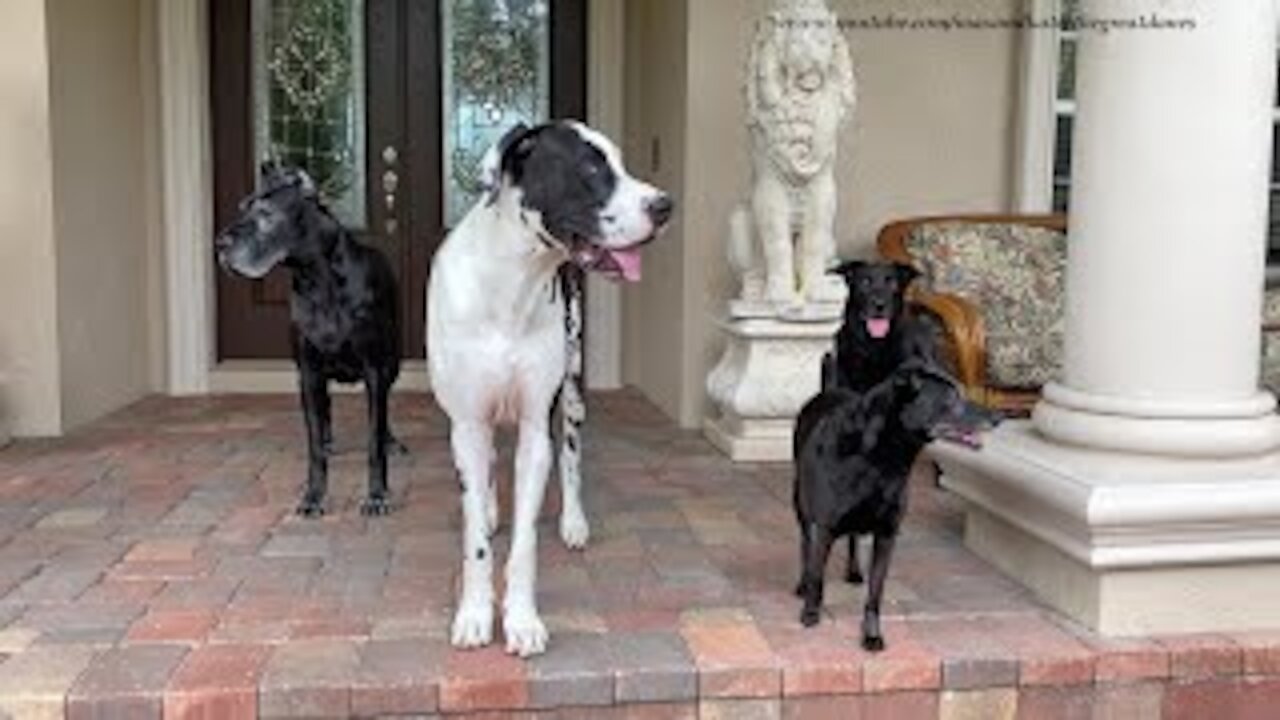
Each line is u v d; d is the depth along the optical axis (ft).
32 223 14.87
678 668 7.88
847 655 8.14
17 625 8.53
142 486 12.64
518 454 8.37
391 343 11.61
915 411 7.84
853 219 16.62
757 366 14.05
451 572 9.84
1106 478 8.83
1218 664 8.46
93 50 16.16
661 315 17.43
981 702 8.19
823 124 13.64
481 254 7.95
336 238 11.10
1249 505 8.54
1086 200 9.43
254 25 18.58
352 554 10.32
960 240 15.30
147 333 18.37
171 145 18.20
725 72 15.62
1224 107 8.89
